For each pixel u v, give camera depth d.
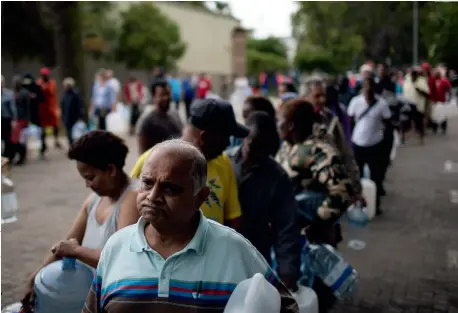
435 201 8.28
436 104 15.95
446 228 6.84
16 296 4.69
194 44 40.72
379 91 9.73
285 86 8.52
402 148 13.81
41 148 12.35
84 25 31.16
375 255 5.84
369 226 6.92
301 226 3.74
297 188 3.74
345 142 5.04
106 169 2.57
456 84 17.97
